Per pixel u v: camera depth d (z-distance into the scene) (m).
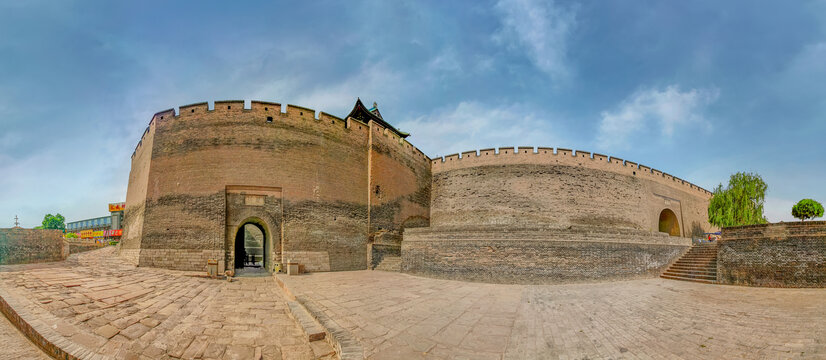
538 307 10.55
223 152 19.44
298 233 19.94
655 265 19.00
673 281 17.17
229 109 20.16
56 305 8.34
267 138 20.23
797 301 10.51
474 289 14.23
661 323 8.30
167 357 6.45
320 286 13.90
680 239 21.20
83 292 9.90
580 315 9.41
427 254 19.14
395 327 8.15
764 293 12.51
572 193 29.47
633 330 7.77
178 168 19.30
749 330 7.30
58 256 19.28
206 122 19.86
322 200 21.31
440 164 33.41
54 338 6.43
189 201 18.72
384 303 10.83
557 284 16.02
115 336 7.06
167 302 10.09
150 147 20.30
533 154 30.42
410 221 28.94
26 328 7.05
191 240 18.19
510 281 16.38
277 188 19.97
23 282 10.36
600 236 17.42
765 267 14.70
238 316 9.31
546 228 16.91
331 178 22.08
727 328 7.57
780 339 6.53
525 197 29.41
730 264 15.82
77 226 65.00
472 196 30.77
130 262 18.73
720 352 6.09
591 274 16.64
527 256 16.59
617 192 30.56
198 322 8.54
